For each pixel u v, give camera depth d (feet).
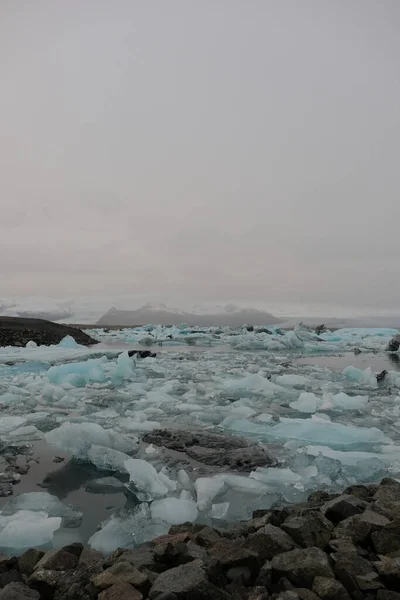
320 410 25.21
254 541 9.09
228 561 8.44
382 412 25.16
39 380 33.86
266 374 39.17
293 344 80.59
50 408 25.12
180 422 22.07
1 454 16.84
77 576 8.20
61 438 16.39
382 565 8.23
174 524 11.12
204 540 9.53
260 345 81.20
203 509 12.21
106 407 25.54
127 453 16.92
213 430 20.54
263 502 12.45
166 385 31.17
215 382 35.68
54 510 12.00
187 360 54.80
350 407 25.99
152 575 8.02
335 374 41.75
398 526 9.50
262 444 18.17
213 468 15.57
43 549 10.16
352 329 132.77
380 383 36.04
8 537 10.41
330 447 18.44
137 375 38.29
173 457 16.65
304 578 7.98
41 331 76.54
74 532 10.93
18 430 19.76
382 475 14.89
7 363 45.32
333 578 7.86
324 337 103.86
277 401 28.40
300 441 19.06
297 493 13.25
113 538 10.28
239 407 24.50
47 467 15.53
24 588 7.89
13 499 12.59
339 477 14.64
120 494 13.33
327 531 9.68
